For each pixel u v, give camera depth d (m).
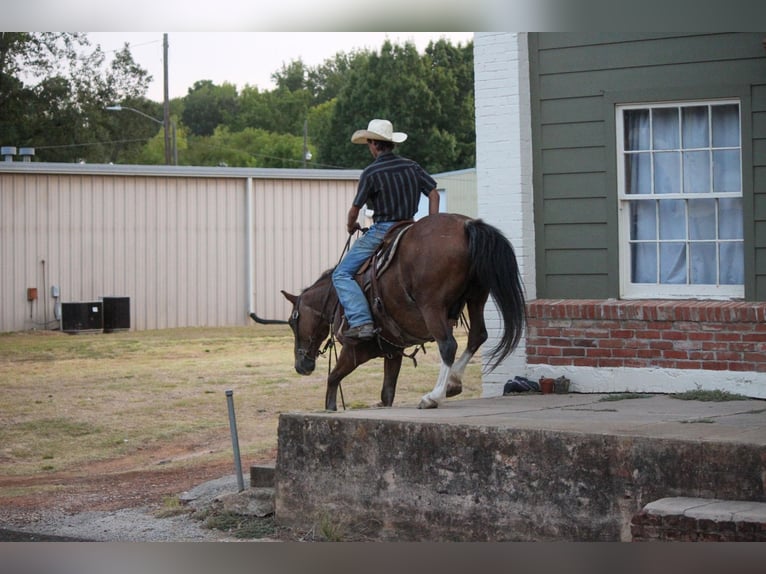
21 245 28.55
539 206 11.65
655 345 10.73
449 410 9.05
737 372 10.29
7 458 13.27
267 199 30.56
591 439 7.27
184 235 29.88
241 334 27.64
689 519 6.19
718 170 10.88
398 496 8.14
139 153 63.75
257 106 87.31
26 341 26.19
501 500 7.66
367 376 19.06
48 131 58.78
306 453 8.63
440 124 60.25
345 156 61.78
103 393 17.86
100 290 29.11
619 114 11.29
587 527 7.27
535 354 11.42
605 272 11.35
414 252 8.95
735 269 10.84
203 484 10.46
